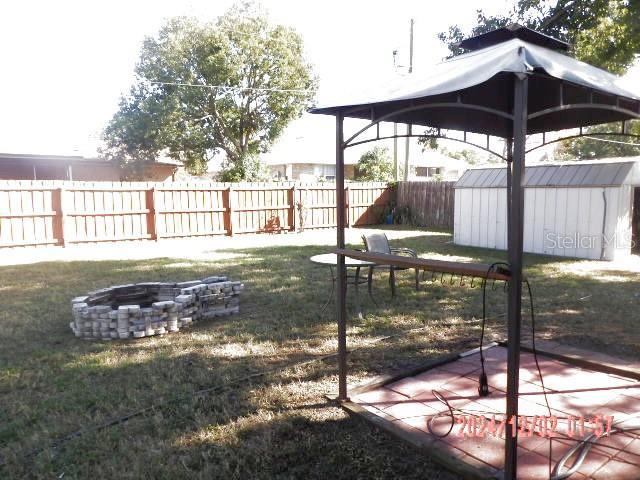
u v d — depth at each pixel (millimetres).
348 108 2844
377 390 3324
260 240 13273
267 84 24844
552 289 6570
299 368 3781
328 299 6078
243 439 2709
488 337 4488
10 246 11273
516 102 1905
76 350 4316
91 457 2559
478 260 9055
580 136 3641
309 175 31125
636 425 2711
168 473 2385
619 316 5180
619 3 9484
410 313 5406
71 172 20844
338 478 2324
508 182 3604
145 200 13078
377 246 5945
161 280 7426
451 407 2992
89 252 10953
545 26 10203
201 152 25594
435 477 2316
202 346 4387
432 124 3789
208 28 23234
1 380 3650
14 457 2568
